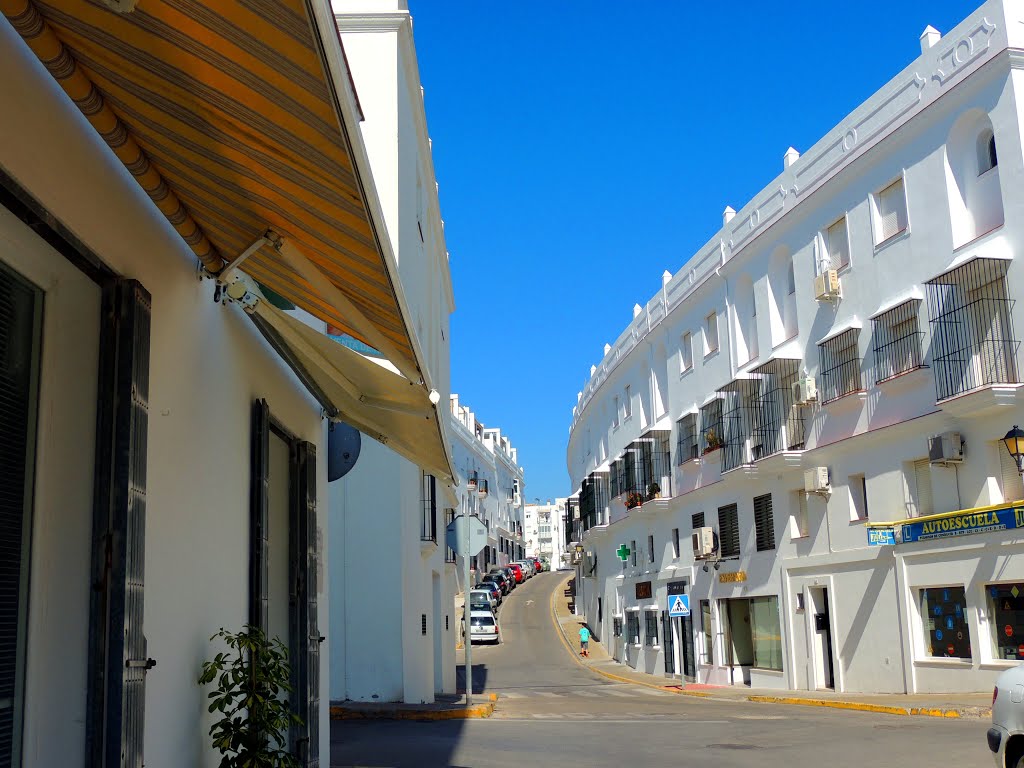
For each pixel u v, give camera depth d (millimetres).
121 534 4930
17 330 4512
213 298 6809
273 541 9203
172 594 5871
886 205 22859
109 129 4531
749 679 29562
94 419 5031
